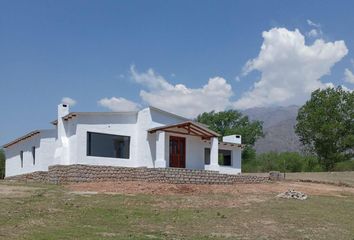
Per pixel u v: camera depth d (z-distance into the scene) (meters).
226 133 79.44
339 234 17.83
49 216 18.12
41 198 22.05
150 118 34.34
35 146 38.31
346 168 72.19
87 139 32.09
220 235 16.78
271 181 36.62
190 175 31.64
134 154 34.16
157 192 25.28
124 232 16.27
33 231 15.43
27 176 34.03
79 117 31.92
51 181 30.12
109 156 33.00
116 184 27.47
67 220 17.66
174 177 30.95
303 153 78.06
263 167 75.69
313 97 71.50
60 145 32.41
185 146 36.78
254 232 17.55
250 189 28.89
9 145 42.38
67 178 29.89
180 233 16.78
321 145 70.81
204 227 17.92
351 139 68.38
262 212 21.17
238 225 18.52
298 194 25.70
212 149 36.84
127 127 34.09
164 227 17.58
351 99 69.75
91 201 21.66
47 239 14.34
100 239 14.77
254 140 81.31
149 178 30.88
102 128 32.88
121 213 19.45
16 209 19.08
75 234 15.27
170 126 34.19
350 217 21.11
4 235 14.67
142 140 34.06
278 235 17.27
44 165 36.47
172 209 20.89
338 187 35.66
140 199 22.73
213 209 21.36
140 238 15.35
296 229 18.30
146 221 18.38
